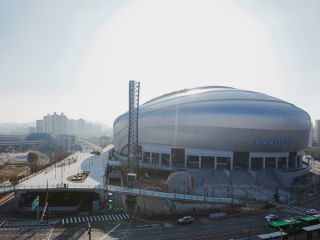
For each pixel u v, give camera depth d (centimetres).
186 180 8781
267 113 12150
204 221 6650
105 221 6731
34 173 10912
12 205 7894
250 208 7625
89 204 8162
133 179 9019
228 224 6412
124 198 7862
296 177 11494
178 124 12588
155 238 5619
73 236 5769
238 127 12006
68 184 8588
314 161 19000
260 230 6025
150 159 13338
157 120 13162
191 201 7606
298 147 12950
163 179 11425
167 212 7550
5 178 11956
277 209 7581
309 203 8275
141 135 13662
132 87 12044
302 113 13200
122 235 5806
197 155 12362
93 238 5662
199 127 12256
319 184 10988
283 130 12219
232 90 13700
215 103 12525
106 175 10600
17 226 6356
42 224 6494
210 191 9238
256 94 13462
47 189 7844
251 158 12225
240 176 11069
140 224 6500
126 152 15562
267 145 12169
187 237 5659
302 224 5906
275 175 11531
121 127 16188
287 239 5353
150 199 7681
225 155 12156
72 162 13975
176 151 12812
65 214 7281
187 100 13050
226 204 7675
